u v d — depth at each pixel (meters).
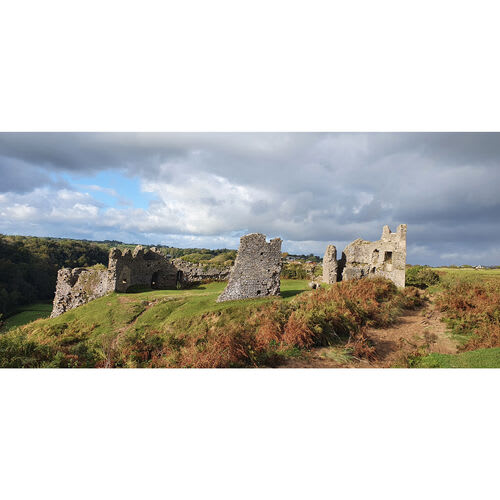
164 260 39.69
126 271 33.75
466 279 29.42
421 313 20.66
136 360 15.75
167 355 16.03
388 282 26.23
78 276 35.06
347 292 22.42
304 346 14.43
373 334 16.73
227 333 15.52
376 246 33.78
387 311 19.66
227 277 41.12
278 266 24.28
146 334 19.73
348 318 16.56
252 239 24.22
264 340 14.79
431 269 33.72
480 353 13.30
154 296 28.36
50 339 21.56
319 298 20.09
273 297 23.23
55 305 34.72
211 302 23.73
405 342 15.77
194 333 18.86
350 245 35.66
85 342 19.88
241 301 22.72
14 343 16.59
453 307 20.03
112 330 22.88
